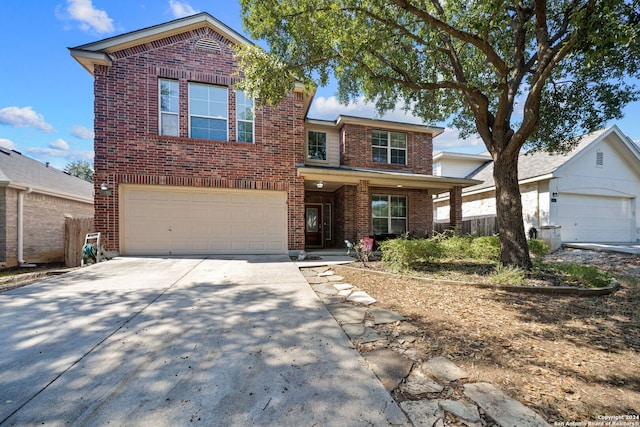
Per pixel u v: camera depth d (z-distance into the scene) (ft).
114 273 20.25
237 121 29.78
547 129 25.58
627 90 21.74
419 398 7.00
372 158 40.68
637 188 44.60
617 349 9.68
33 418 6.18
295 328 11.10
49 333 10.39
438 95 26.35
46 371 7.97
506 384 7.64
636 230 44.27
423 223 43.65
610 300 15.26
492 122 22.47
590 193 41.70
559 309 13.71
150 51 27.30
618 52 17.60
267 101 20.95
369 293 16.19
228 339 10.06
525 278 18.44
